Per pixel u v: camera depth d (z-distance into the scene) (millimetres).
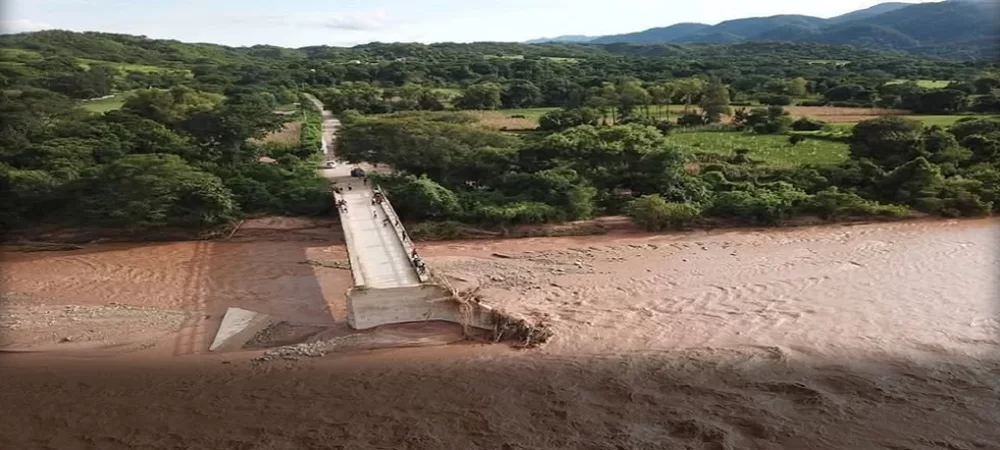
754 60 171875
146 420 19797
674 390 21047
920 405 19859
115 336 26078
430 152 47875
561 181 43594
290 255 37062
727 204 42344
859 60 159625
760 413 19578
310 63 142375
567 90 97500
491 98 90188
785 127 71188
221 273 34156
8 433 19094
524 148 48469
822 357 23156
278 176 46469
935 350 23516
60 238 39312
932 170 44531
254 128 52156
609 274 33312
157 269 34812
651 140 49062
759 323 26375
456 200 42281
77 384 22000
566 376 22125
